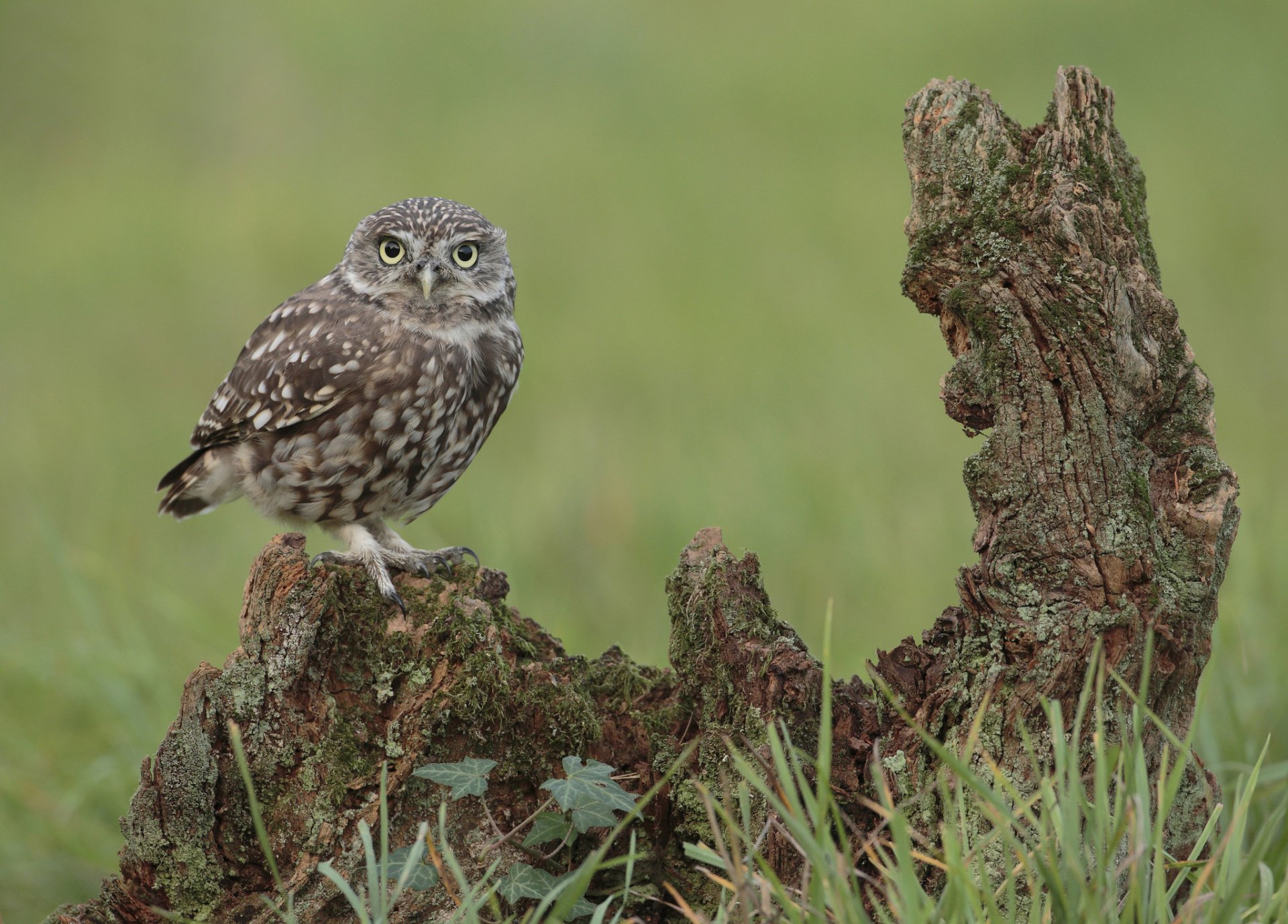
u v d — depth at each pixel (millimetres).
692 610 7008
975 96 7094
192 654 11672
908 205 28859
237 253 28641
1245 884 5254
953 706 6605
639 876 6895
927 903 5359
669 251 27609
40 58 42281
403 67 42750
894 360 20875
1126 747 5723
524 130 37000
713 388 20531
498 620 7867
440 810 6293
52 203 33812
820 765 5312
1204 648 6691
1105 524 6457
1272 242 24500
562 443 17969
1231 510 6637
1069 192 6730
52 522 15484
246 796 6883
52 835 9805
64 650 11383
